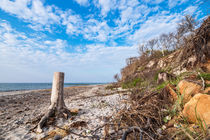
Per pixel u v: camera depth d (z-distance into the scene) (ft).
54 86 11.69
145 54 59.26
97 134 7.61
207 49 12.22
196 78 8.93
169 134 5.96
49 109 10.96
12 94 43.39
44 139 7.53
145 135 6.10
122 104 14.40
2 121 11.41
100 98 23.29
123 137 5.17
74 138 7.39
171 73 19.22
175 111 7.54
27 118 12.20
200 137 4.64
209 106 5.59
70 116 11.60
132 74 42.60
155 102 9.27
